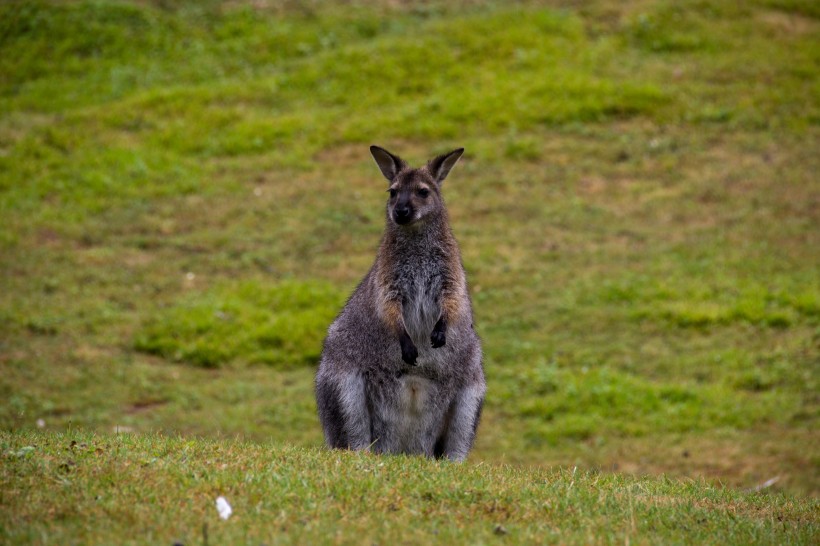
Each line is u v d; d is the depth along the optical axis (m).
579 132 100.38
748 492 30.17
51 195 89.50
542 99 104.00
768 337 67.50
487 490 23.81
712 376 63.66
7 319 69.12
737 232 82.56
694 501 26.39
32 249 80.50
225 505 20.92
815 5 118.69
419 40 114.12
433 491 23.25
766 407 59.47
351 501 22.00
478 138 99.56
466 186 92.56
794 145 96.44
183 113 103.50
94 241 83.19
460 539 20.17
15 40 114.44
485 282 76.69
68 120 100.94
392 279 32.09
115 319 71.00
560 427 58.12
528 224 86.25
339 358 32.25
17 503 20.22
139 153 96.81
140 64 111.69
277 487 22.42
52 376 62.44
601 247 81.81
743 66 108.38
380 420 31.98
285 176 95.00
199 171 95.56
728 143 97.62
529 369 65.00
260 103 106.06
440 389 31.80
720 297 72.31
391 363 31.53
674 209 87.69
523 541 20.38
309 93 107.12
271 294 74.88
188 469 23.47
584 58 110.38
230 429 56.69
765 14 117.00
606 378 63.06
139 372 64.12
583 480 27.67
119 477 22.20
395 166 35.56
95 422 56.66
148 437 28.91
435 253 32.66
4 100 105.19
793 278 74.44
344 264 80.62
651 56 111.38
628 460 54.12
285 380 64.94
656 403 60.25
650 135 99.56
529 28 115.38
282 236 85.06
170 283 77.06
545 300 74.06
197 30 117.50
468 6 121.56
